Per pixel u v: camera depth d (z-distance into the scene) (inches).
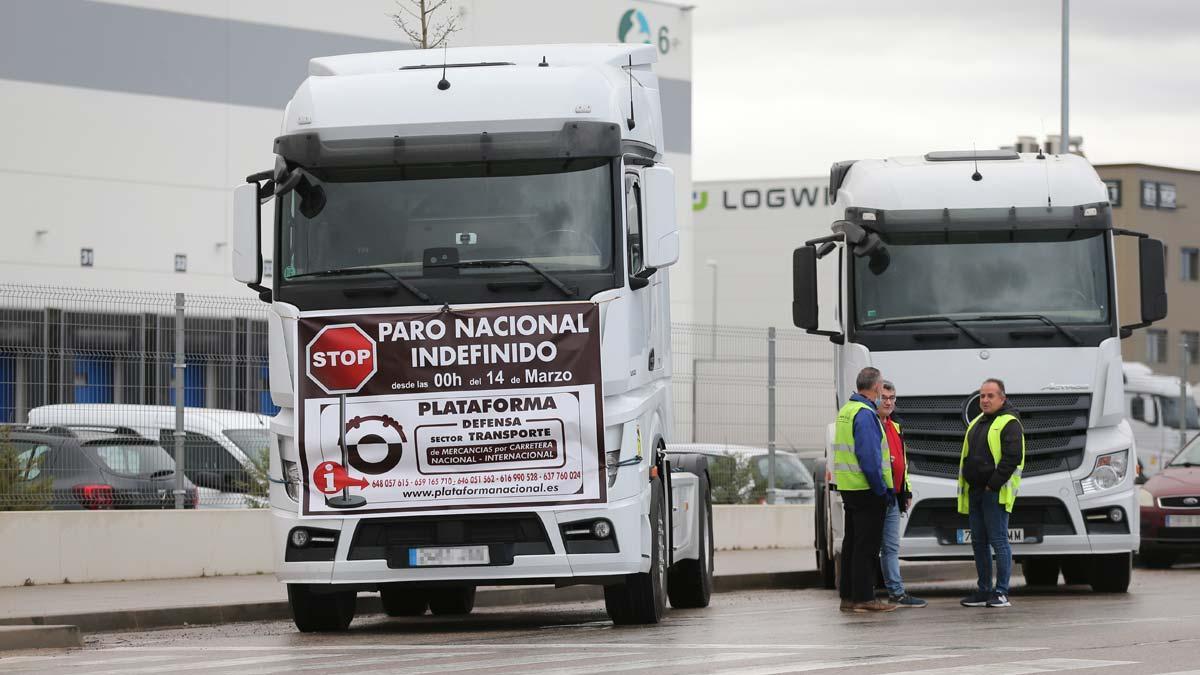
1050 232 1403.8
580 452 1038.4
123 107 3722.9
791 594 1590.8
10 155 3587.6
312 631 1160.2
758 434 1948.8
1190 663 829.8
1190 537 1947.6
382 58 1162.0
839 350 1459.2
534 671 816.3
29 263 3599.9
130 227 3727.9
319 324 1049.5
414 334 1041.5
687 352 1895.9
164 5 3777.1
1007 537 1307.8
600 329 1037.2
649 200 1056.8
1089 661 840.3
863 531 1257.4
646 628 1106.7
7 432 1512.1
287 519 1058.7
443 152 1048.8
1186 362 2583.7
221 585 1507.1
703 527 1366.9
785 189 7071.9
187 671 870.4
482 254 1043.9
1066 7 2733.8
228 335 1605.6
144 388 1561.3
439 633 1121.4
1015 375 1382.9
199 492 1601.9
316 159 1056.8
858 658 864.9
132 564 1556.3
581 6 4397.1
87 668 908.6
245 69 3880.4
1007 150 1476.4
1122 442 1395.2
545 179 1050.1
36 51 3624.5
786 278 7047.2
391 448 1042.7
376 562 1047.0
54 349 1509.6
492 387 1037.8
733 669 812.6
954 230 1403.8
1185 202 6112.2
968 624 1115.3
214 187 3841.0
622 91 1109.7
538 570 1042.7
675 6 4704.7
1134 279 5935.0
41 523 1510.8
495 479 1040.8
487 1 4163.4
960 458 1379.2
